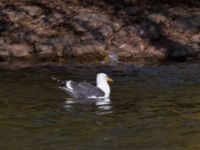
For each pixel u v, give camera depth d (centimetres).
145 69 2730
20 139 1780
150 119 1980
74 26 3180
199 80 2492
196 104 2147
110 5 3400
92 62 2895
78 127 1897
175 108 2105
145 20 3219
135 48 3016
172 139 1780
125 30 3138
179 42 3044
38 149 1692
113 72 2680
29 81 2495
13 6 3369
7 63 2888
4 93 2300
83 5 3403
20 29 3166
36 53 3006
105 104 2162
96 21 3212
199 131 1850
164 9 3334
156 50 3002
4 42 3075
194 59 2908
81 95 2245
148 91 2330
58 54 2991
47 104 2158
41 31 3148
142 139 1781
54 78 2338
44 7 3366
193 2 3431
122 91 2339
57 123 1938
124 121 1961
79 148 1703
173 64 2825
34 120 1969
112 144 1736
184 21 3200
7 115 2025
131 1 3444
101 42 3047
